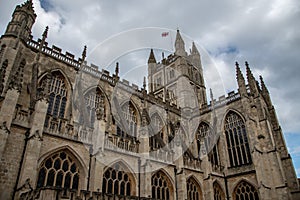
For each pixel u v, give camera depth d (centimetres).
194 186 5484
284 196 5353
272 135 6644
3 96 3469
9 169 3034
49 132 3553
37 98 3756
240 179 6031
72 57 5325
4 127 3070
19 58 4359
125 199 3222
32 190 2775
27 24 4831
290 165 6444
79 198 2708
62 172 3566
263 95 7806
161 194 4678
